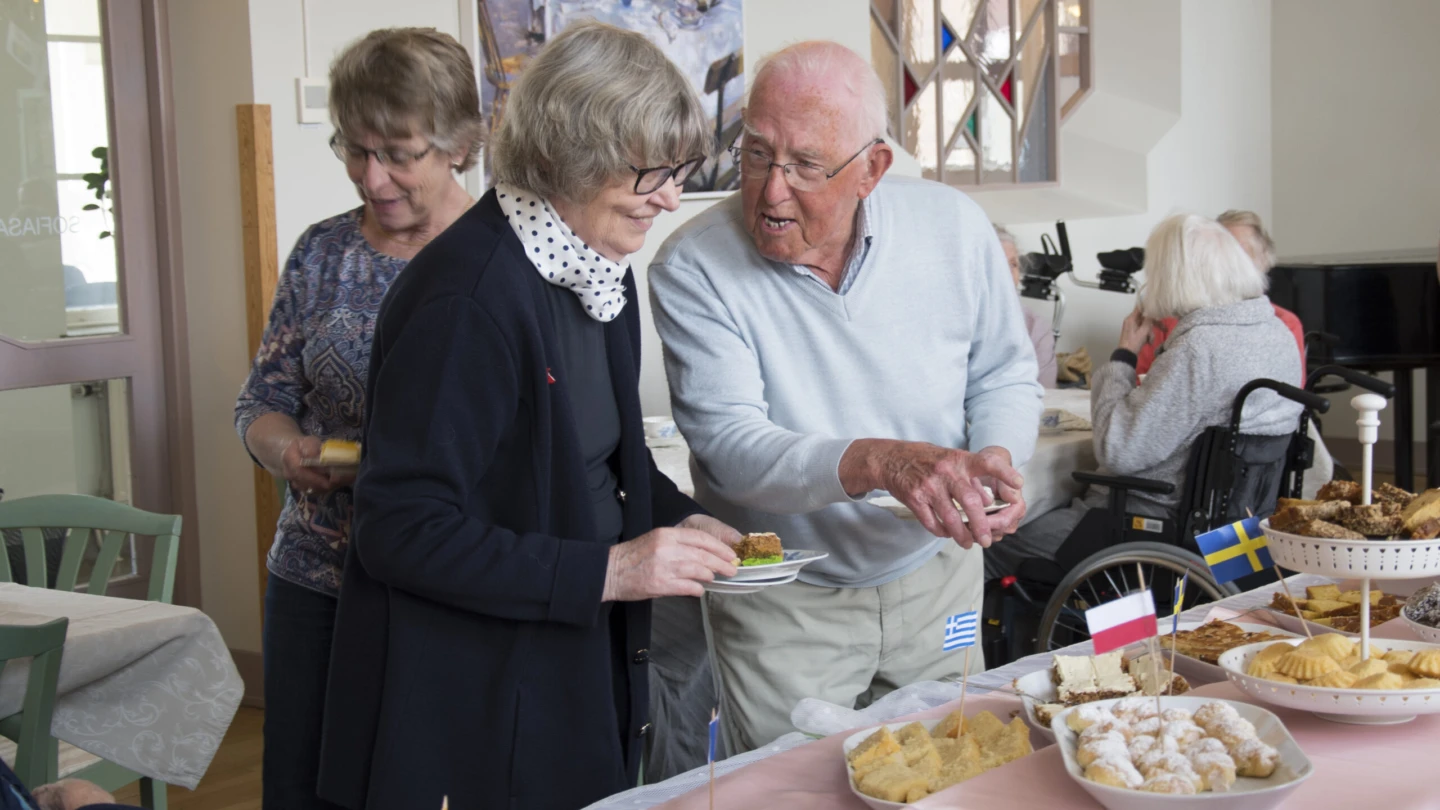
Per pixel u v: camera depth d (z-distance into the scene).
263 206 3.49
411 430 1.29
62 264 3.49
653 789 1.28
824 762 1.25
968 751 1.18
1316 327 5.55
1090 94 6.95
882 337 1.80
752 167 1.66
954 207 1.88
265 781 1.77
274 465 1.74
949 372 1.88
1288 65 7.48
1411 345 5.50
